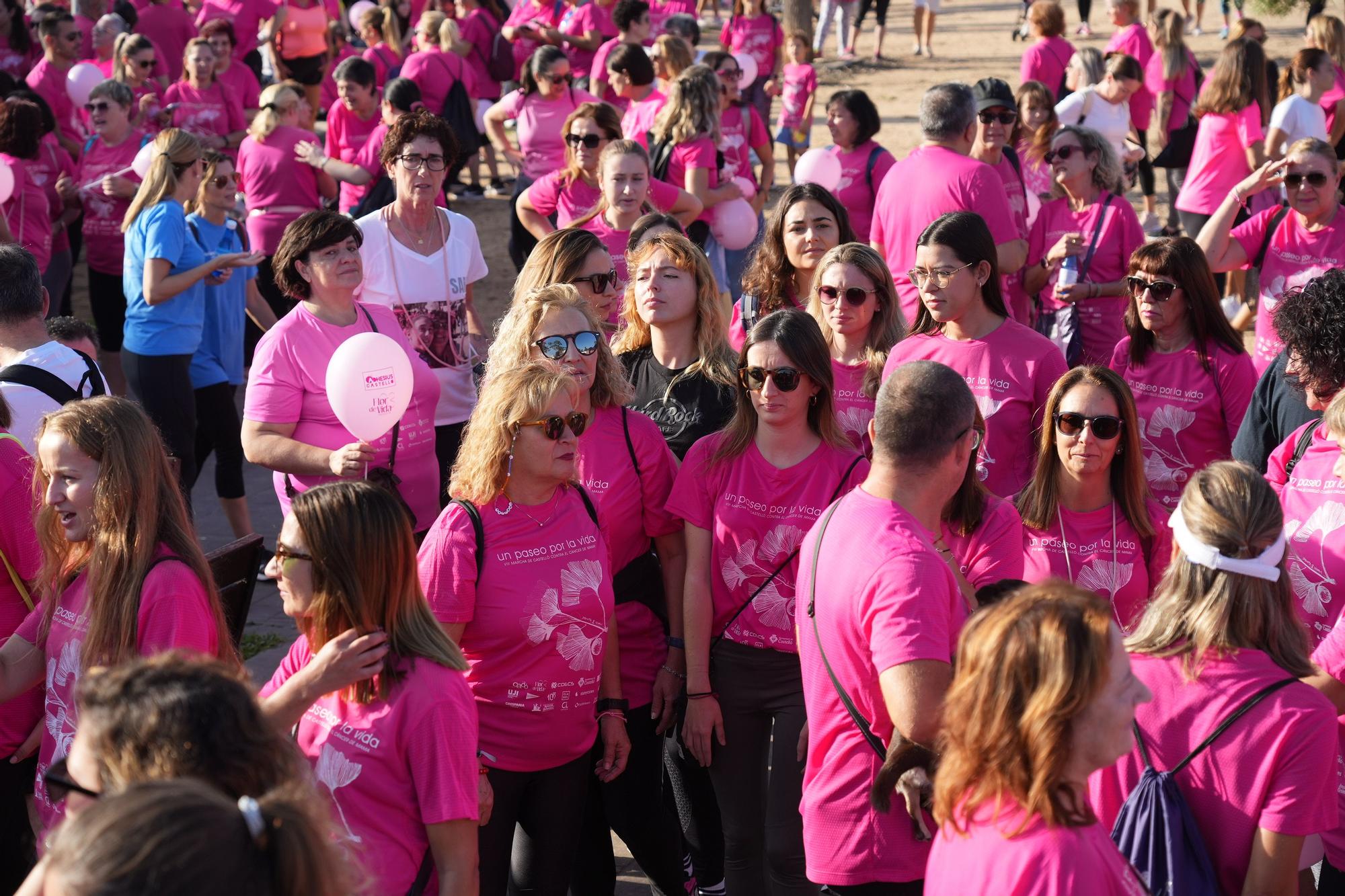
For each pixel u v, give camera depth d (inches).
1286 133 606.5
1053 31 832.9
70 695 217.8
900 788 186.4
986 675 145.2
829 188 528.1
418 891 193.6
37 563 246.4
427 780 186.7
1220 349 317.4
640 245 304.8
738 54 908.0
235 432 485.4
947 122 409.1
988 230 303.6
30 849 252.7
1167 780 174.7
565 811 242.5
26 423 285.1
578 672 234.2
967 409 199.8
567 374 239.6
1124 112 688.4
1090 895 138.9
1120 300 448.8
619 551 268.2
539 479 230.8
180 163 449.1
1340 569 221.5
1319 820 171.2
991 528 233.1
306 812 114.9
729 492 254.1
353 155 694.5
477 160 888.3
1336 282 257.4
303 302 321.4
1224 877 175.5
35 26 908.6
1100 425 249.9
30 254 304.0
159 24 892.0
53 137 679.7
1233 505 178.5
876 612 188.7
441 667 191.3
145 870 100.9
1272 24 1333.7
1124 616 257.0
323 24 908.6
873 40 1418.6
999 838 144.1
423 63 772.6
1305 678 181.3
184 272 445.7
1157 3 1456.7
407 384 303.6
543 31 897.5
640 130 654.5
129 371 456.4
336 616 187.9
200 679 132.9
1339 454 231.6
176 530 215.5
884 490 201.8
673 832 277.1
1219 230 392.5
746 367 249.3
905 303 422.9
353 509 187.3
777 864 242.7
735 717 255.4
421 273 374.6
